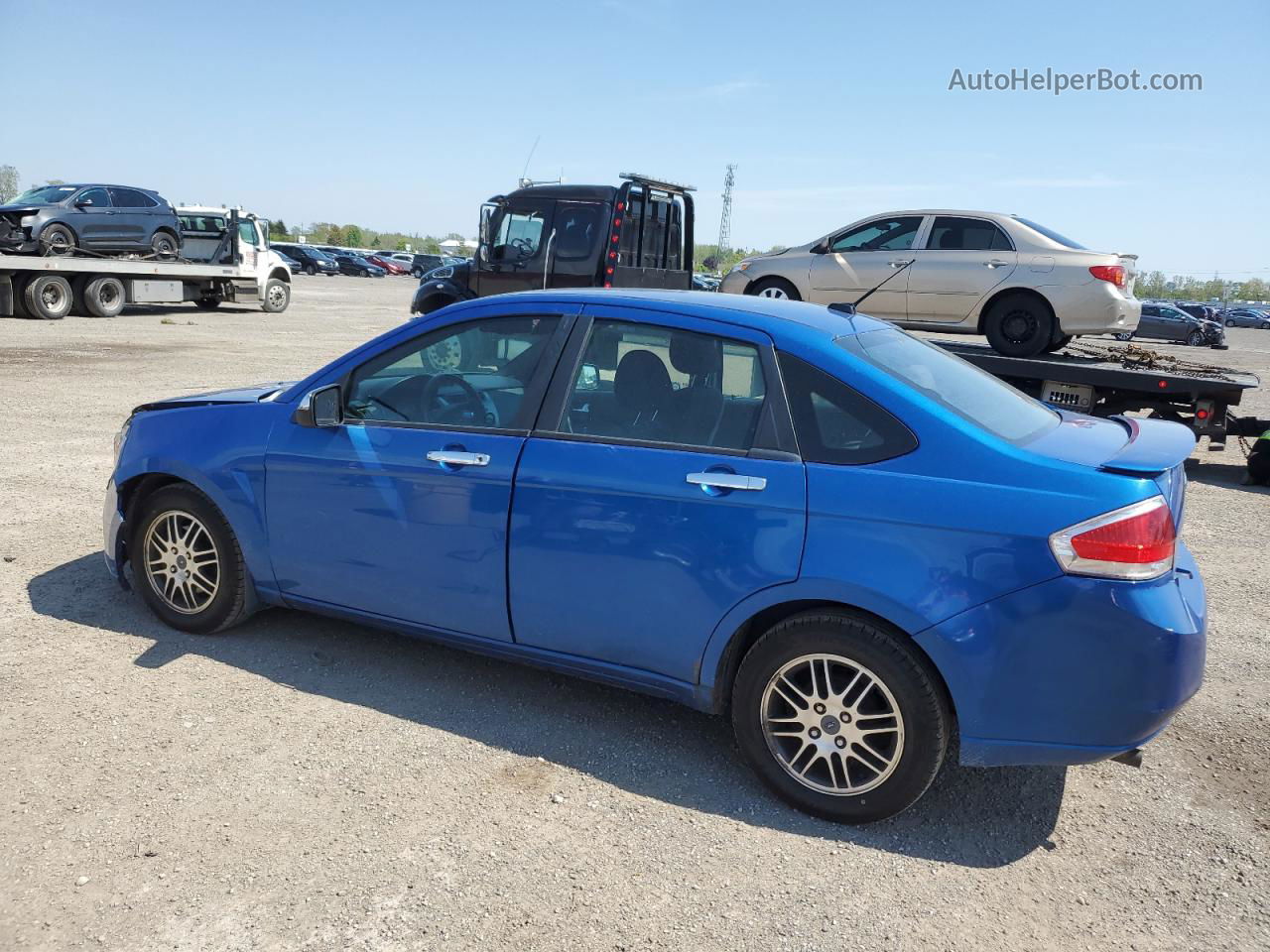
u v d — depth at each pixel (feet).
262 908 8.48
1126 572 9.00
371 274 200.64
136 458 13.92
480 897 8.76
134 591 15.46
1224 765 11.87
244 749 11.08
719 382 10.80
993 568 9.28
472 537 11.65
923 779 9.84
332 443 12.53
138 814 9.74
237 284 79.82
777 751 10.49
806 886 9.19
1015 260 33.50
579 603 11.18
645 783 10.85
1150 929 8.78
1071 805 10.85
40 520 19.31
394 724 11.87
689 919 8.62
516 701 12.66
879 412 10.08
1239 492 28.66
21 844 9.20
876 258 36.19
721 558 10.28
